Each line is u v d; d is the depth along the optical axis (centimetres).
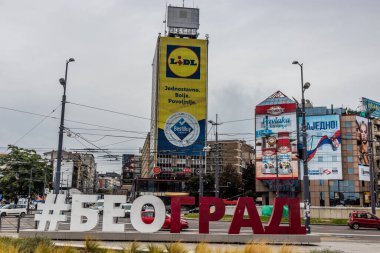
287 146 9038
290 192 9000
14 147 7244
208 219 2197
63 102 2883
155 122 12162
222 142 12875
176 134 11956
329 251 1522
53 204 2236
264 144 9244
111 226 2192
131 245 1447
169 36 12938
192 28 12962
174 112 12056
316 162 8956
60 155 2800
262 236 2170
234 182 9356
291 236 2175
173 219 2203
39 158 7406
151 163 12531
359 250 1877
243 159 13700
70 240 2136
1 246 1287
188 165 11919
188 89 12200
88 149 3941
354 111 10038
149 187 10188
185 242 2148
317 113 9462
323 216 4866
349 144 8925
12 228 2962
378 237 2748
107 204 2214
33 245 1408
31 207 7344
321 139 8975
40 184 7338
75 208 2208
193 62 12331
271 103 9300
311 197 9044
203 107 12169
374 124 9606
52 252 1278
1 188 7038
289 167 8956
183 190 10231
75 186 12094
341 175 8762
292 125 9062
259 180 9300
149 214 3019
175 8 13012
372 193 4419
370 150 4709
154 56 13838
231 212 5497
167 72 12200
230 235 2159
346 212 4775
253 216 2194
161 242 2131
